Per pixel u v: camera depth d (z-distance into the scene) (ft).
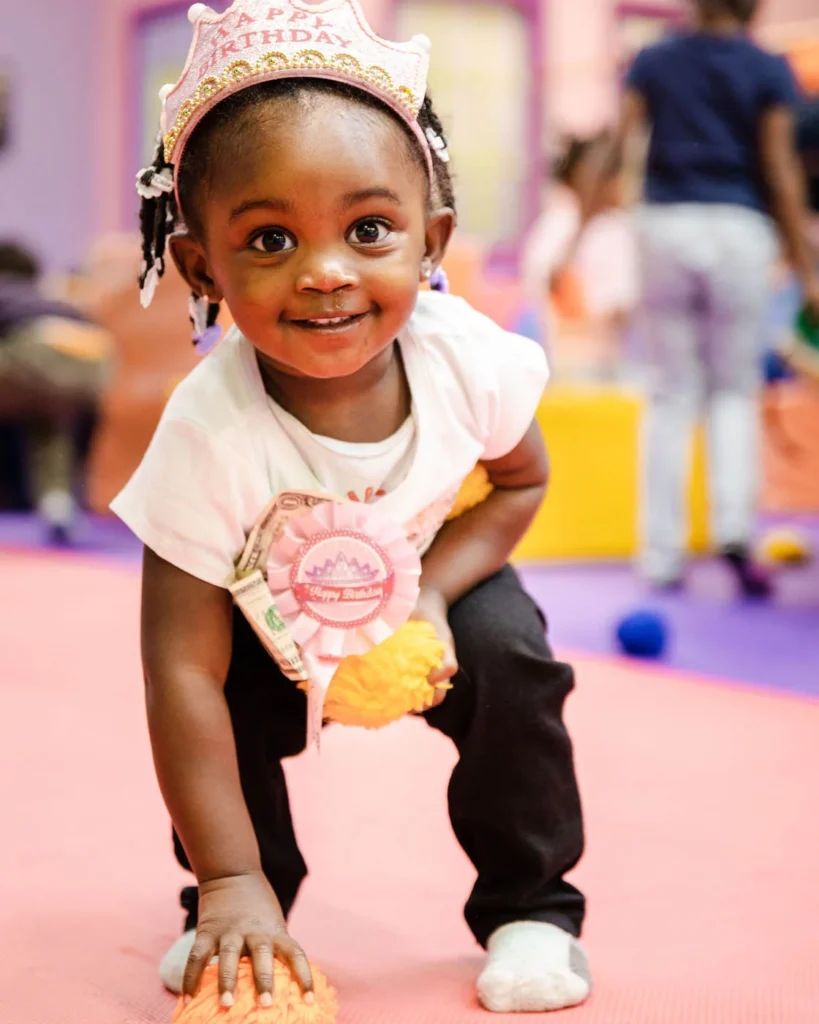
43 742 7.07
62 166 25.20
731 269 11.43
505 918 4.09
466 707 4.02
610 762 6.63
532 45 23.63
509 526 4.25
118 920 4.63
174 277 17.44
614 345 18.63
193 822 3.67
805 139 12.18
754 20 11.93
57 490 16.29
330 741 6.96
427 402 3.94
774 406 18.99
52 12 24.81
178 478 3.74
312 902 4.74
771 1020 3.76
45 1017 3.85
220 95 3.54
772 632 10.37
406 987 4.02
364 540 3.80
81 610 11.43
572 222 16.88
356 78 3.55
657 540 12.37
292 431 3.81
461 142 23.47
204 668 3.80
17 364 15.56
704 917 4.58
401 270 3.57
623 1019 3.77
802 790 6.14
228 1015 3.34
